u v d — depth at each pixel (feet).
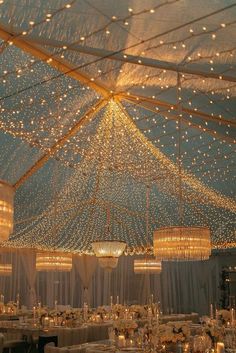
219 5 14.56
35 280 50.72
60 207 40.52
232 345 19.61
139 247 47.85
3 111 26.58
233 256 58.29
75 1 14.85
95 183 37.86
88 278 53.57
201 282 59.62
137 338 20.30
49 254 36.65
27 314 40.63
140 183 38.47
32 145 30.14
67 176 36.91
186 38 16.78
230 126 27.71
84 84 24.04
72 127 28.89
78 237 45.34
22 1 15.55
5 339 32.71
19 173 34.14
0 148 31.76
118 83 24.29
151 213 43.37
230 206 40.83
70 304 52.70
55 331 30.45
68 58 20.94
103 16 15.96
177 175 35.81
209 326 18.94
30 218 41.50
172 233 19.51
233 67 19.57
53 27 17.26
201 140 31.99
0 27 17.53
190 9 14.98
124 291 57.00
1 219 15.88
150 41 17.78
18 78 23.88
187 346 18.07
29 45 19.25
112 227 44.62
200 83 22.17
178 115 25.09
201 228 19.48
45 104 26.45
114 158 33.37
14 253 49.44
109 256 25.14
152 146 31.55
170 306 58.95
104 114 28.09
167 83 22.71
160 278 59.31
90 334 31.91
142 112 28.25
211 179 37.99
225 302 55.21
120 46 18.47
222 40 17.15
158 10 15.17
